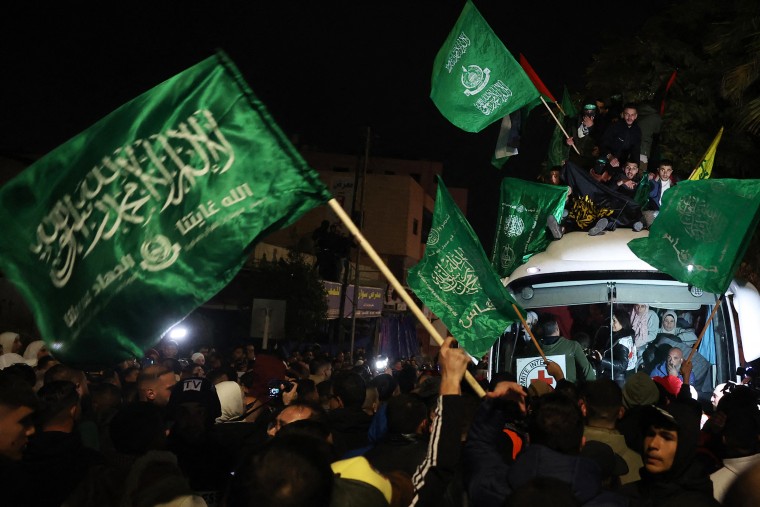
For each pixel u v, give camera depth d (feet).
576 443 13.53
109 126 13.00
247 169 12.82
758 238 58.44
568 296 34.60
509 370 34.14
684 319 34.32
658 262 26.43
